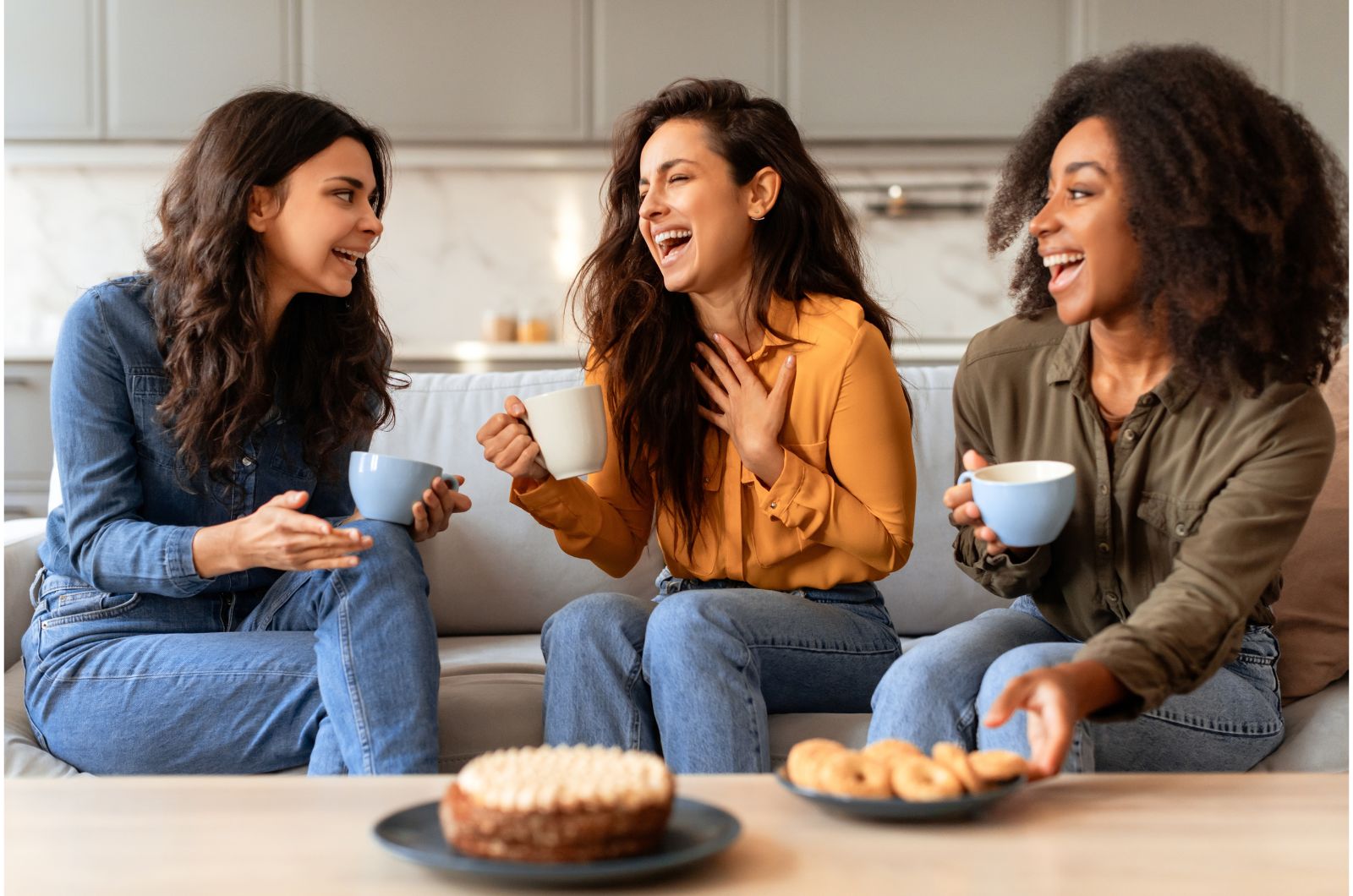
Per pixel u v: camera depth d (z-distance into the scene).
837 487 1.51
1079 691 0.94
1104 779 0.93
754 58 4.26
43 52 4.22
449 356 4.11
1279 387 1.25
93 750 1.46
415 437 2.04
